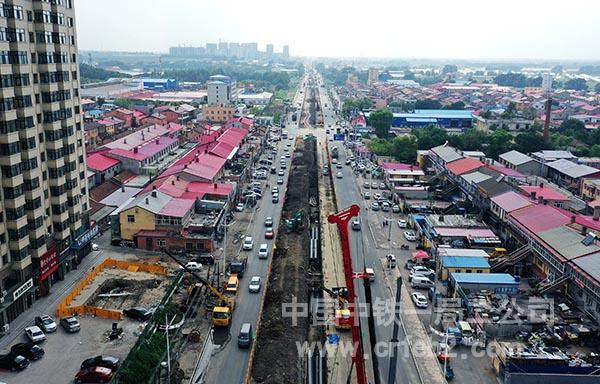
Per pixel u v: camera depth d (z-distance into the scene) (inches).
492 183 4734.3
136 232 3986.2
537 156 6737.2
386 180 6156.5
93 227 3846.0
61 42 3294.8
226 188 4916.3
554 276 3353.8
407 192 5349.4
